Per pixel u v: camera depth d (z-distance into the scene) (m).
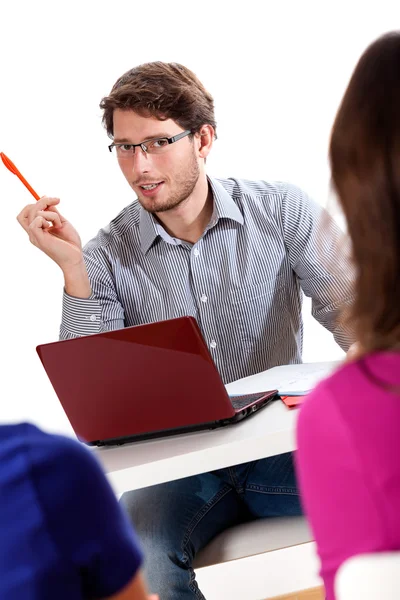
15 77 4.00
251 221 2.49
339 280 2.41
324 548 0.78
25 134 4.03
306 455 0.78
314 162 4.05
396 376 0.76
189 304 2.49
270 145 4.05
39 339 4.11
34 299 4.11
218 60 4.02
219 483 1.94
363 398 0.76
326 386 0.79
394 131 0.77
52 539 0.72
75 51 3.99
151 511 1.84
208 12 4.00
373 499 0.73
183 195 2.37
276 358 2.52
